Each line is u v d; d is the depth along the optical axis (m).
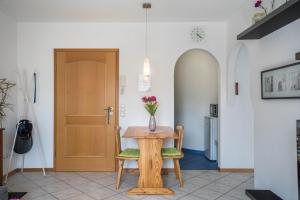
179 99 5.88
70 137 4.09
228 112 4.08
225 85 4.08
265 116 2.74
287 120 2.32
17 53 4.06
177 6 3.40
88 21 4.03
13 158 3.91
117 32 4.11
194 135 5.62
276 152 2.52
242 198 2.96
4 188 2.52
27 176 3.81
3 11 3.58
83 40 4.10
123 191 3.20
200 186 3.38
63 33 4.09
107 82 4.10
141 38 4.10
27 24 4.07
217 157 4.57
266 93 2.68
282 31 2.39
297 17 2.09
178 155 3.36
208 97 5.39
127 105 4.09
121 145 4.09
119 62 4.10
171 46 4.10
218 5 3.38
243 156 4.07
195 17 3.86
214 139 4.82
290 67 2.22
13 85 3.88
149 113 3.89
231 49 3.84
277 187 2.50
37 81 4.07
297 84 2.12
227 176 3.82
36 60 4.08
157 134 3.17
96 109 4.09
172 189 3.27
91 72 4.10
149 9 3.51
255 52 2.97
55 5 3.36
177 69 5.87
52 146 4.08
